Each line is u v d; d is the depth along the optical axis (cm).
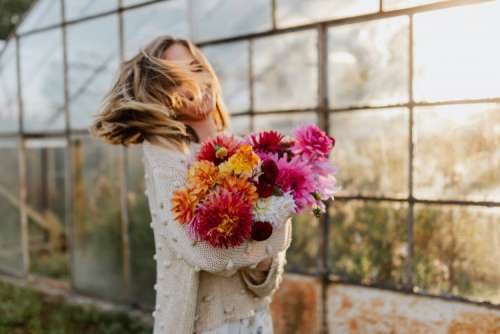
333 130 314
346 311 306
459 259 271
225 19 350
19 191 539
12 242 560
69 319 429
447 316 270
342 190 315
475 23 258
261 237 149
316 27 311
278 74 333
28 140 540
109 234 450
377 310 294
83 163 464
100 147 448
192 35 368
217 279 167
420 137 281
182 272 162
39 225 749
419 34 275
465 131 266
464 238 269
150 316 416
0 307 462
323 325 315
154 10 390
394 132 293
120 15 414
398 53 284
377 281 301
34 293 498
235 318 169
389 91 290
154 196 172
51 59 476
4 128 536
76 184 471
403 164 292
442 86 271
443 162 274
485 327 258
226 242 146
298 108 326
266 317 179
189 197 147
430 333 275
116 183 440
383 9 284
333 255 318
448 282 274
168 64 169
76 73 455
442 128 273
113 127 169
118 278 446
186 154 170
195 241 150
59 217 812
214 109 191
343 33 303
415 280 286
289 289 328
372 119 299
